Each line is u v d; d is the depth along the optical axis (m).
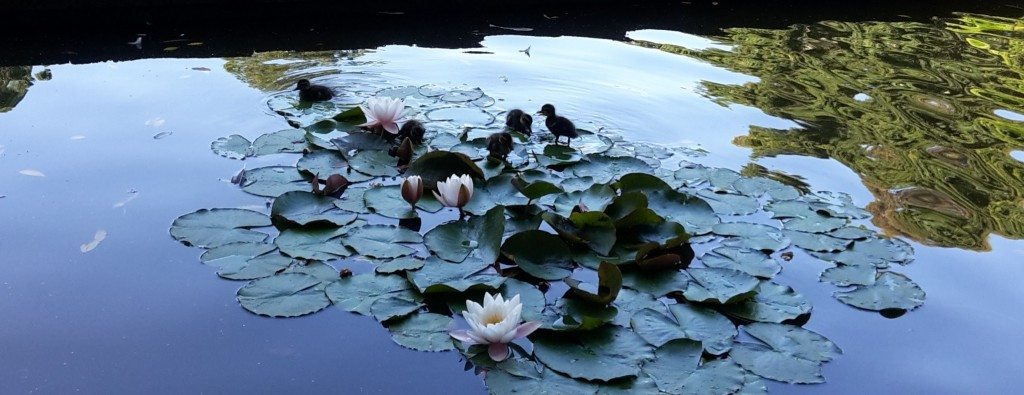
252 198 3.01
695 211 2.95
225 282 2.45
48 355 2.10
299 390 2.00
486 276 2.47
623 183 3.06
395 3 6.04
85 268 2.51
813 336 2.27
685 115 4.14
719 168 3.41
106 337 2.18
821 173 3.48
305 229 2.75
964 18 6.98
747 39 5.86
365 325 2.27
